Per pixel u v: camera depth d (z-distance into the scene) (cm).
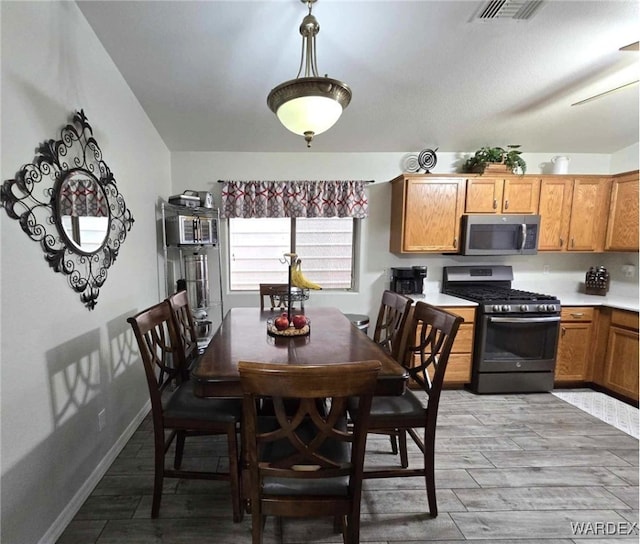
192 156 317
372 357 148
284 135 294
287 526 150
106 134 192
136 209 233
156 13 171
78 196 161
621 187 296
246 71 216
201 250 326
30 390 129
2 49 117
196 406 153
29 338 129
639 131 293
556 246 309
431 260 339
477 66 215
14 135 122
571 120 278
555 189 304
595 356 291
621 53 205
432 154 316
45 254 138
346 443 131
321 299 338
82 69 167
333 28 184
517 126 287
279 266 347
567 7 171
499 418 246
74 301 158
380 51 201
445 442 216
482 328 279
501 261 344
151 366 147
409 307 191
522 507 163
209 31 184
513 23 181
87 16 170
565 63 213
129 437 215
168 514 155
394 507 162
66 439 151
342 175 328
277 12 173
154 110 252
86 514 154
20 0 125
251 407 101
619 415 251
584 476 185
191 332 212
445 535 146
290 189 317
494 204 302
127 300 216
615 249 302
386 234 336
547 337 283
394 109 262
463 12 175
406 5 170
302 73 218
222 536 144
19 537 123
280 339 174
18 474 123
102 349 183
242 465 158
